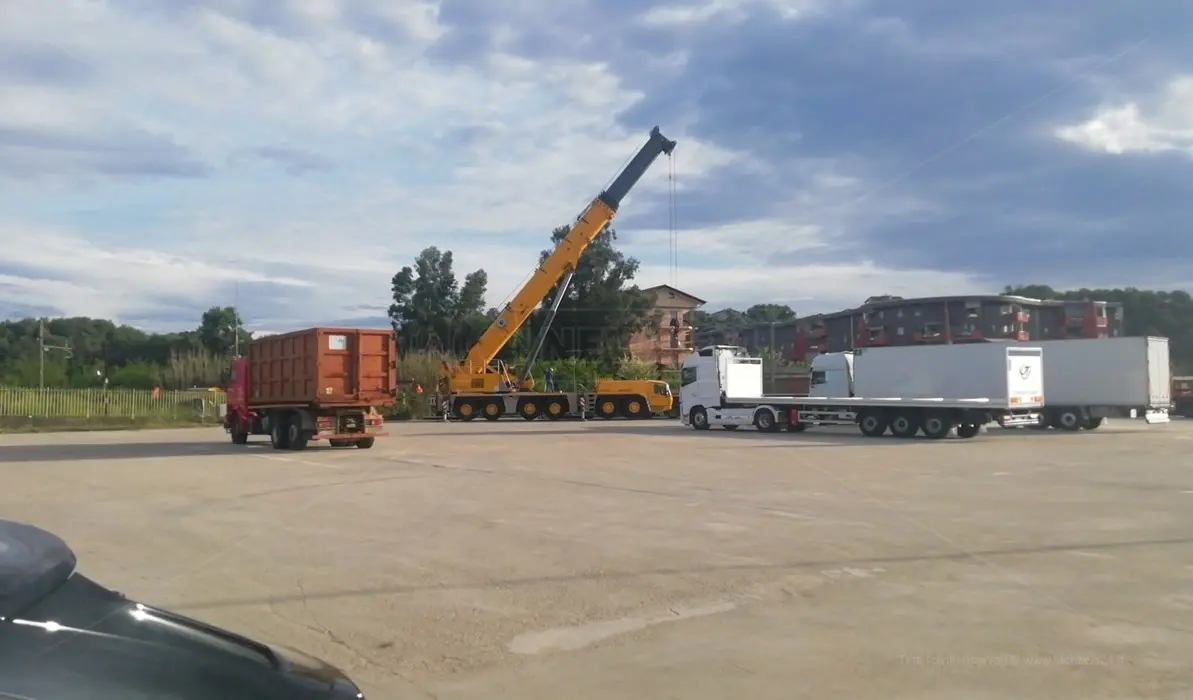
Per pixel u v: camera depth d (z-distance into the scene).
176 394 48.66
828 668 6.02
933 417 29.28
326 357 23.94
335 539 10.86
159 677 2.58
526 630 7.00
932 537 10.63
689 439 29.02
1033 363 30.09
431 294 79.56
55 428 42.00
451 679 5.93
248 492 15.35
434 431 35.03
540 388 48.03
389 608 7.68
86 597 2.92
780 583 8.40
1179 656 6.20
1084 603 7.61
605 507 13.20
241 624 7.25
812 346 78.50
